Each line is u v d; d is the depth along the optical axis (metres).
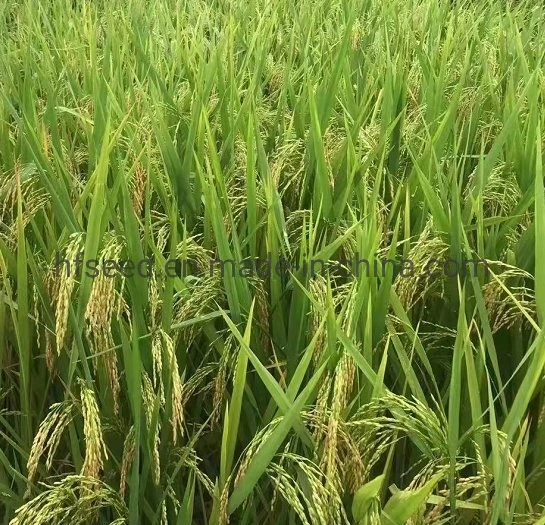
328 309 1.75
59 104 3.46
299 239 2.44
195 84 3.25
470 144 3.09
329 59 3.85
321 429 1.65
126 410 2.15
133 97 3.24
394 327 2.13
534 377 1.63
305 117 3.31
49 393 2.31
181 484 2.06
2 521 2.25
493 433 1.57
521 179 2.61
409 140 2.98
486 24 5.00
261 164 2.48
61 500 1.69
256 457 1.62
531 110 2.55
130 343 1.97
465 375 2.01
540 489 1.88
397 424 1.78
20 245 1.87
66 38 4.42
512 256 2.16
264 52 3.93
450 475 1.61
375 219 2.03
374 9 5.31
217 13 5.44
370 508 1.60
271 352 2.20
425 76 3.55
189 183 2.58
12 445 2.04
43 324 1.95
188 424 2.24
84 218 2.44
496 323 2.02
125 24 4.25
